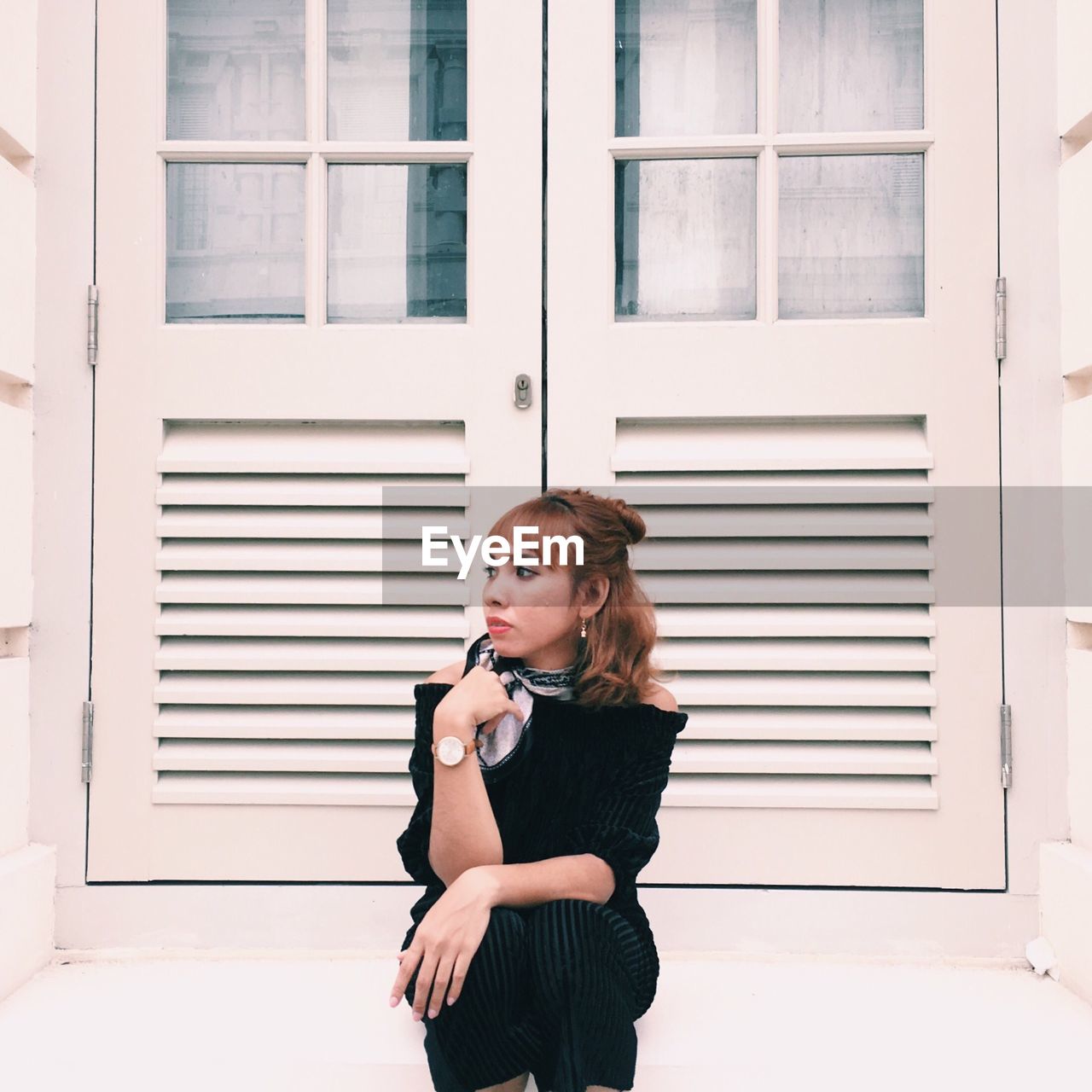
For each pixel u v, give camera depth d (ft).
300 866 5.10
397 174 5.37
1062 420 5.08
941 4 5.17
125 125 5.21
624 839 3.79
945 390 5.13
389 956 5.03
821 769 5.06
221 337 5.21
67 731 5.11
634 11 5.37
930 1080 3.81
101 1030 4.20
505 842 3.95
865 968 4.93
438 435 5.29
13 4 4.95
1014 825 5.03
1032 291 5.11
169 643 5.17
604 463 5.19
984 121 5.15
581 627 4.10
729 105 5.38
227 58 5.38
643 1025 4.23
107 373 5.17
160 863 5.09
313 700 5.11
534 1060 3.41
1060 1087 3.77
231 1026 4.22
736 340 5.20
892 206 5.34
